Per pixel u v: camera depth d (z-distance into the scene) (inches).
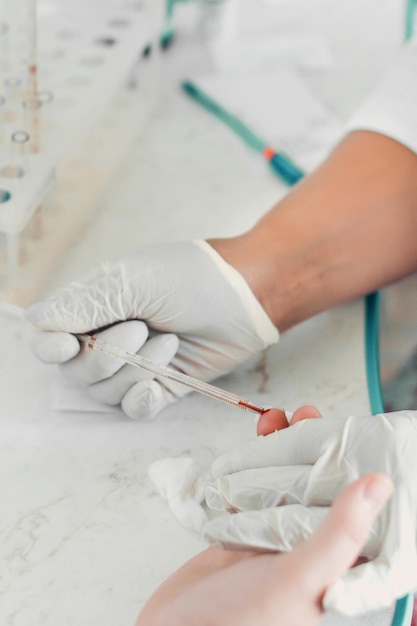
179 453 32.9
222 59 58.5
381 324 39.3
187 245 35.0
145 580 28.5
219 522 25.8
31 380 35.4
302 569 22.1
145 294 33.0
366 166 39.0
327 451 27.0
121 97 52.0
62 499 30.8
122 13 50.9
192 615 23.5
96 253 41.9
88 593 27.9
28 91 39.2
